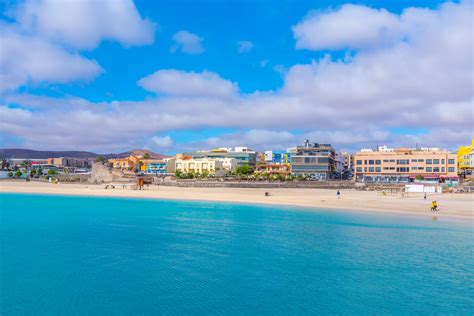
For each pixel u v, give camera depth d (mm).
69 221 58156
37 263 33469
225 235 46375
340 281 28984
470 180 147500
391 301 25344
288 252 37781
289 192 119250
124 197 103875
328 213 67188
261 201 90312
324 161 171875
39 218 61625
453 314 23375
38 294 26156
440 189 109812
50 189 130250
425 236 45125
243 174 176125
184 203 87500
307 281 29031
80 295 26156
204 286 27969
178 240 43438
